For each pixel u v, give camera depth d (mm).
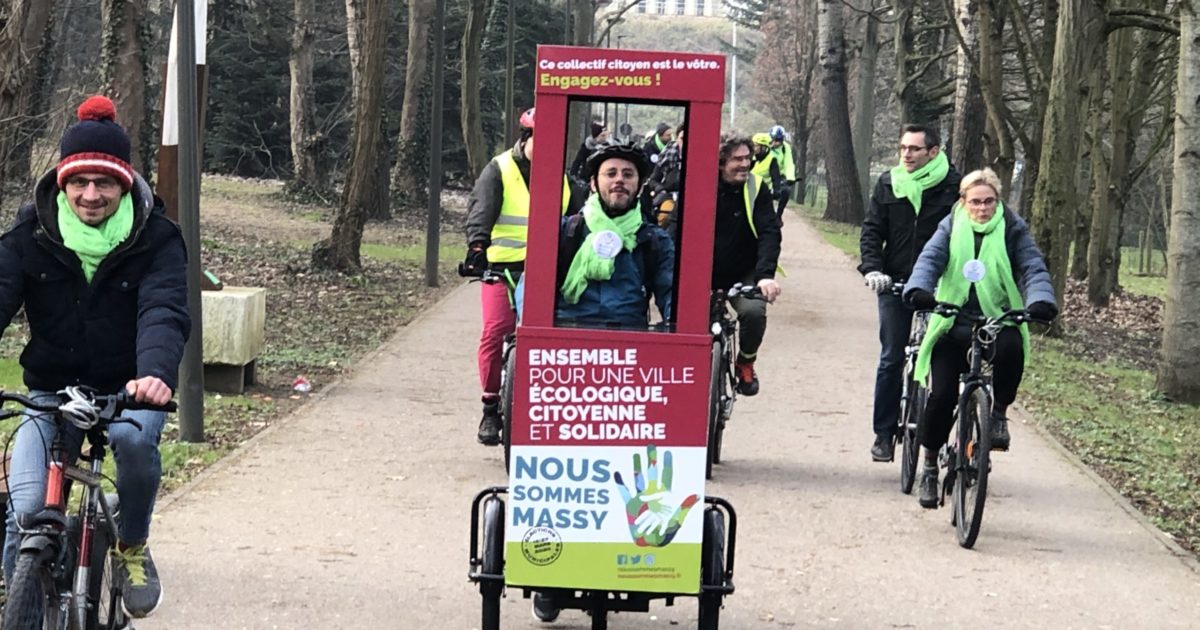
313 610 5605
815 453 9266
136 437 4324
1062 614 5934
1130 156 26750
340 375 11734
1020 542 7141
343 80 44062
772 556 6672
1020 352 6992
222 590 5809
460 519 7148
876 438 8500
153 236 4352
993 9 20141
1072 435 10609
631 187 4773
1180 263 13070
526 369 4652
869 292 20688
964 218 7176
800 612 5824
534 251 4660
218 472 8000
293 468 8180
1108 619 5895
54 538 3984
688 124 4641
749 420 10398
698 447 4684
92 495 4219
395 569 6227
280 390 10844
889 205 8219
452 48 47781
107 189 4230
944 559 6742
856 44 44500
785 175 19906
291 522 6969
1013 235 7156
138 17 15109
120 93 15062
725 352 8758
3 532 4809
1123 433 11039
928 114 36094
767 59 70812
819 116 65438
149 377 4051
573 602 4879
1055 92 17750
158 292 4289
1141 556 6973
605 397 4660
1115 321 22469
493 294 8328
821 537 7070
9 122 11727
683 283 4660
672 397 4664
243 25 43312
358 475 8055
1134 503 8438
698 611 5395
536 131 4656
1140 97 25188
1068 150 17672
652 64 4625
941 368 7348
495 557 4855
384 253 23547
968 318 7184
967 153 28656
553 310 4668
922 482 7664
